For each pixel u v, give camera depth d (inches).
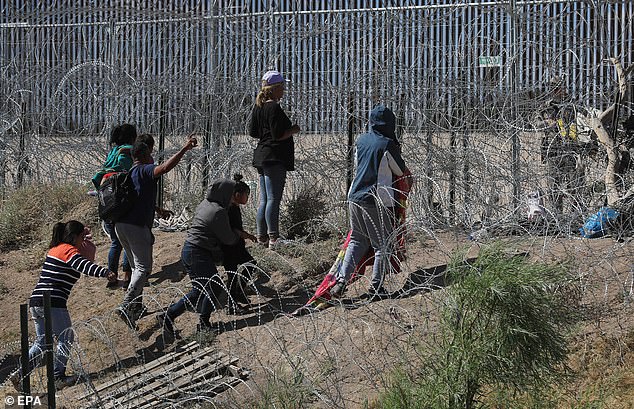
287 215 834.8
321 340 558.3
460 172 783.1
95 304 763.4
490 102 824.3
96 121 993.5
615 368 514.3
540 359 453.7
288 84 903.1
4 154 1009.5
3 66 1027.3
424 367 486.9
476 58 847.1
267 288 729.0
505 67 837.8
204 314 667.4
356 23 889.5
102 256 863.7
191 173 930.7
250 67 927.7
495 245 481.1
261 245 776.9
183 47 957.8
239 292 706.2
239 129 918.4
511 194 779.4
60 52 1043.3
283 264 748.0
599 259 620.7
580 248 650.8
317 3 913.5
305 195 846.5
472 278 457.4
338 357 572.4
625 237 673.0
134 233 691.4
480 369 455.8
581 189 759.7
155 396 561.0
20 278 847.7
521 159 799.7
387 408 481.1
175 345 651.5
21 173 1004.6
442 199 732.7
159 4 1003.9
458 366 459.5
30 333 749.3
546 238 615.5
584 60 822.5
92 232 923.4
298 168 871.1
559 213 719.1
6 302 810.8
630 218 697.0
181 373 586.6
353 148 851.4
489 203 748.0
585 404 476.1
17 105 1009.5
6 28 1042.7
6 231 933.2
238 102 922.1
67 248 658.8
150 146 737.0
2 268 871.1
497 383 460.4
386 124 663.1
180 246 847.7
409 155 813.2
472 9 852.6
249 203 884.0
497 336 452.8
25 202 962.7
